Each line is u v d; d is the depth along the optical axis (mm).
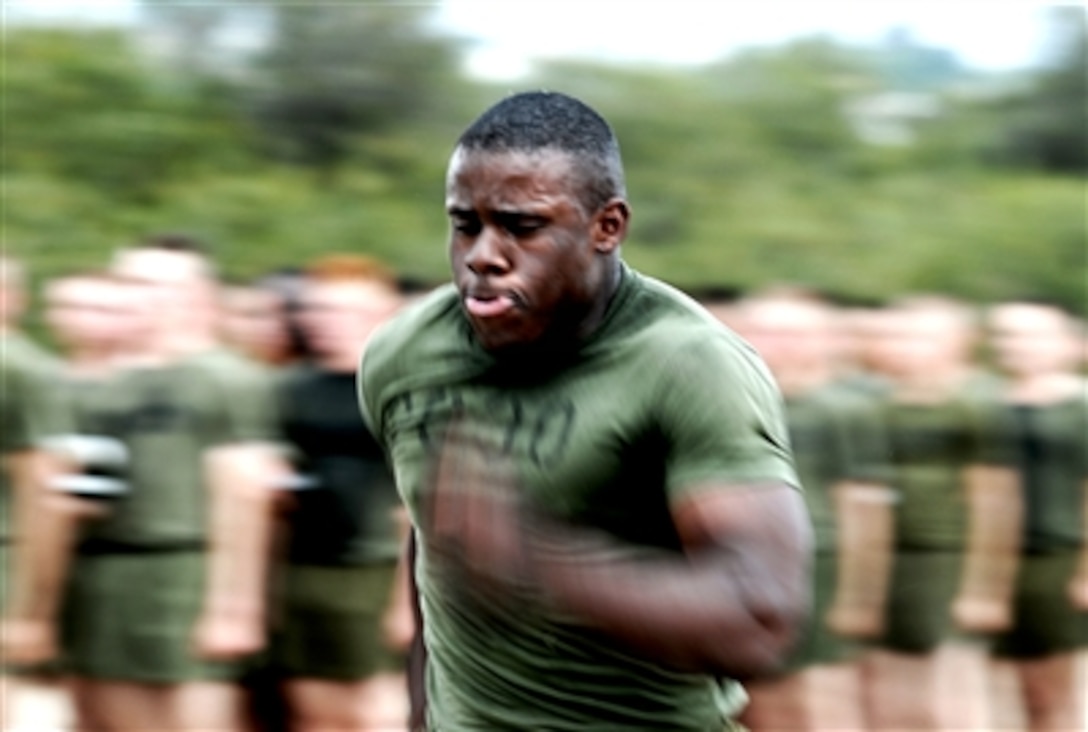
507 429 3701
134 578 7277
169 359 7352
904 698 8547
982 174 15898
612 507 3652
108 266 12656
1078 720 9016
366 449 7508
